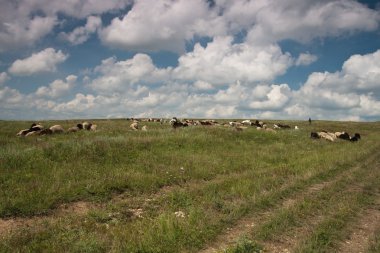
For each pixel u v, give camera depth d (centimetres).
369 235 995
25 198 1209
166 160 1991
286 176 1778
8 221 1068
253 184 1548
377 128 6362
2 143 2372
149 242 866
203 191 1426
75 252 821
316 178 1733
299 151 2692
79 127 3541
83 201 1292
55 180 1454
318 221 1097
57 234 936
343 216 1136
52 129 3036
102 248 845
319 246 888
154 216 1143
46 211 1159
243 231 1016
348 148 3030
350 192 1472
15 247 844
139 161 1906
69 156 1822
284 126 5025
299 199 1338
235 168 1978
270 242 934
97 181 1468
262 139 3138
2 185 1348
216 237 961
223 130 3173
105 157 1894
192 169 1852
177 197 1343
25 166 1614
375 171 1991
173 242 882
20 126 4044
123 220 1097
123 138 2334
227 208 1184
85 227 999
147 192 1451
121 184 1468
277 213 1145
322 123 7194
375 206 1304
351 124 7125
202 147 2492
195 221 1034
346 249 904
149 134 2995
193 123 4594
